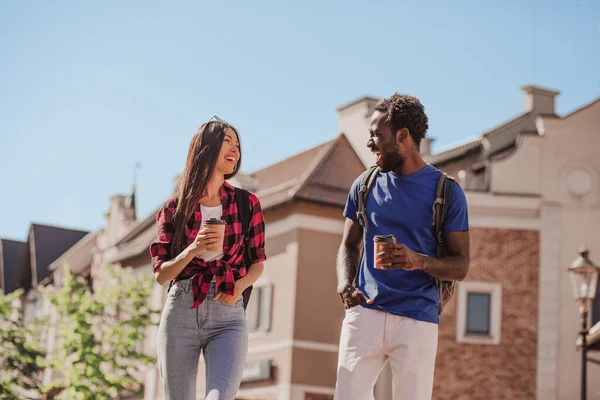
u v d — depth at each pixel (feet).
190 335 17.39
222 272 17.39
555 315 89.15
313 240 89.92
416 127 18.07
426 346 17.70
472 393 87.15
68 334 94.02
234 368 17.21
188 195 17.70
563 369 88.17
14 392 106.01
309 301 88.74
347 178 94.17
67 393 92.63
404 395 17.67
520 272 89.92
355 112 98.58
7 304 110.01
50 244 172.45
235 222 17.87
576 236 91.04
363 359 17.93
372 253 18.15
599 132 92.27
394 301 17.79
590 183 92.07
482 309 89.20
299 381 86.94
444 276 17.49
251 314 93.45
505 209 90.89
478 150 97.50
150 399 110.42
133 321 96.12
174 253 17.80
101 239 139.64
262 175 103.35
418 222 17.92
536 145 92.38
